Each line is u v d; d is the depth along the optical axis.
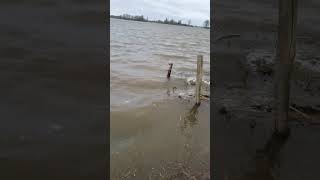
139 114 15.16
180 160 10.34
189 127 13.25
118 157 10.68
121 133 12.71
